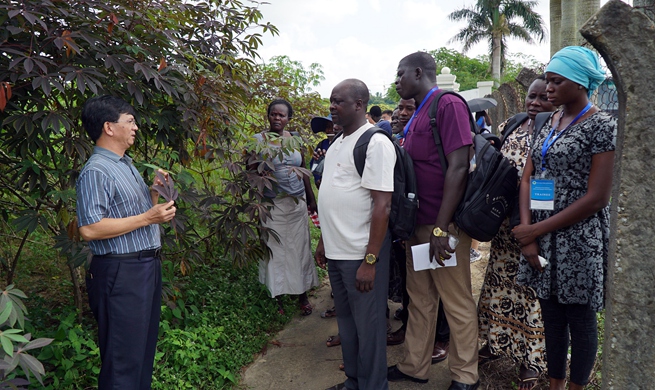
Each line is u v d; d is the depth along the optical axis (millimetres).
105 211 2064
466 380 2617
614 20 1500
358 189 2387
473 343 2625
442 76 7680
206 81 3045
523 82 5730
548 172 2166
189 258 3473
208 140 3332
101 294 2131
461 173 2373
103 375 2174
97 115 2100
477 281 4383
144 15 2686
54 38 2256
